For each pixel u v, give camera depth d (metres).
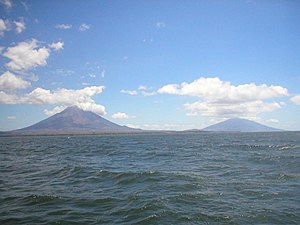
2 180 23.00
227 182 20.61
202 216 13.09
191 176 23.22
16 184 21.17
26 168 30.66
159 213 13.47
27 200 16.20
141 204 14.98
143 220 12.62
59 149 67.12
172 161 35.53
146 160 37.50
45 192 18.25
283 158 34.81
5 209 14.55
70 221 12.62
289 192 17.42
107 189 19.05
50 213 13.79
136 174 24.00
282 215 13.18
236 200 15.76
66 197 16.77
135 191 18.12
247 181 20.92
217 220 12.62
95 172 26.08
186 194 17.08
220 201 15.56
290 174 23.59
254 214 13.34
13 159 42.03
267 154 41.12
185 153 47.88
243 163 31.70
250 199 15.93
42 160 39.75
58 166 31.48
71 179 23.05
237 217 12.96
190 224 12.13
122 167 29.95
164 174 24.09
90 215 13.44
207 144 78.06
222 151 50.56
